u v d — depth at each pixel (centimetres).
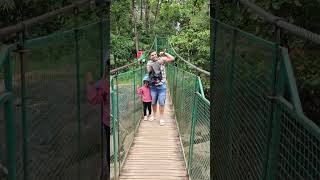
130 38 2566
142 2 3020
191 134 500
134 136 697
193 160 482
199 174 433
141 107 854
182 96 680
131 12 2666
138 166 547
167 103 1044
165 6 2136
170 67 1134
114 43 2370
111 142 512
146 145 647
